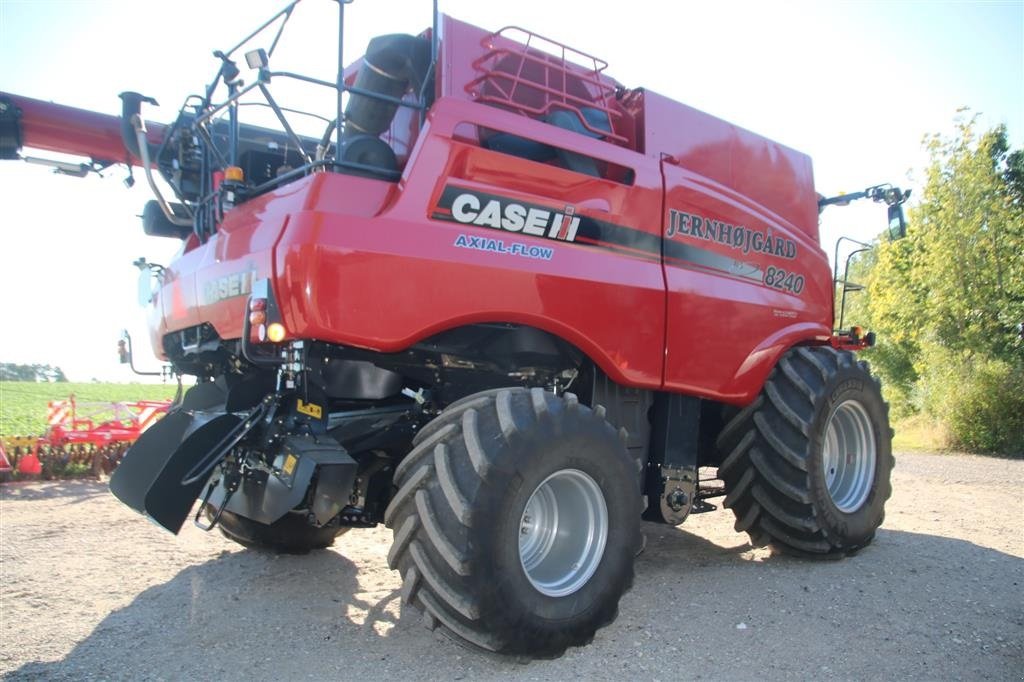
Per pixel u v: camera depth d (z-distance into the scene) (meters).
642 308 4.12
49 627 3.61
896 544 5.39
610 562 3.50
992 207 16.94
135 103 4.80
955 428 12.87
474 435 3.20
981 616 3.85
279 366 3.54
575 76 4.32
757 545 5.09
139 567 4.66
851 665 3.21
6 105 4.88
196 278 4.11
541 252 3.76
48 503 7.00
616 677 3.08
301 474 3.28
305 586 4.30
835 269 5.98
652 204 4.29
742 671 3.15
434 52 3.79
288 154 4.99
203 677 3.04
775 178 5.36
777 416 4.81
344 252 3.18
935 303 17.33
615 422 4.26
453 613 3.06
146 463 4.15
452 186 3.53
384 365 3.90
